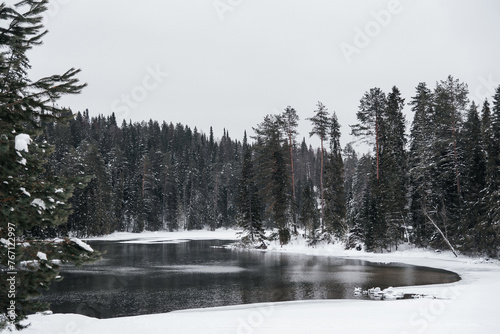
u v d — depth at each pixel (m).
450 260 35.41
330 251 44.00
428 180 40.31
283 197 49.03
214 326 11.26
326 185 47.56
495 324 11.04
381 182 44.03
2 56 7.09
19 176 6.87
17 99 7.17
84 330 9.86
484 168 35.28
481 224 33.03
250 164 51.56
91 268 30.72
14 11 6.89
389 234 41.56
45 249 6.85
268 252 45.03
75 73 7.42
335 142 47.78
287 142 50.41
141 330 10.16
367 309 14.31
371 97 45.91
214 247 51.97
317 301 17.41
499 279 24.02
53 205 6.60
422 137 42.25
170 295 19.72
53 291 20.89
